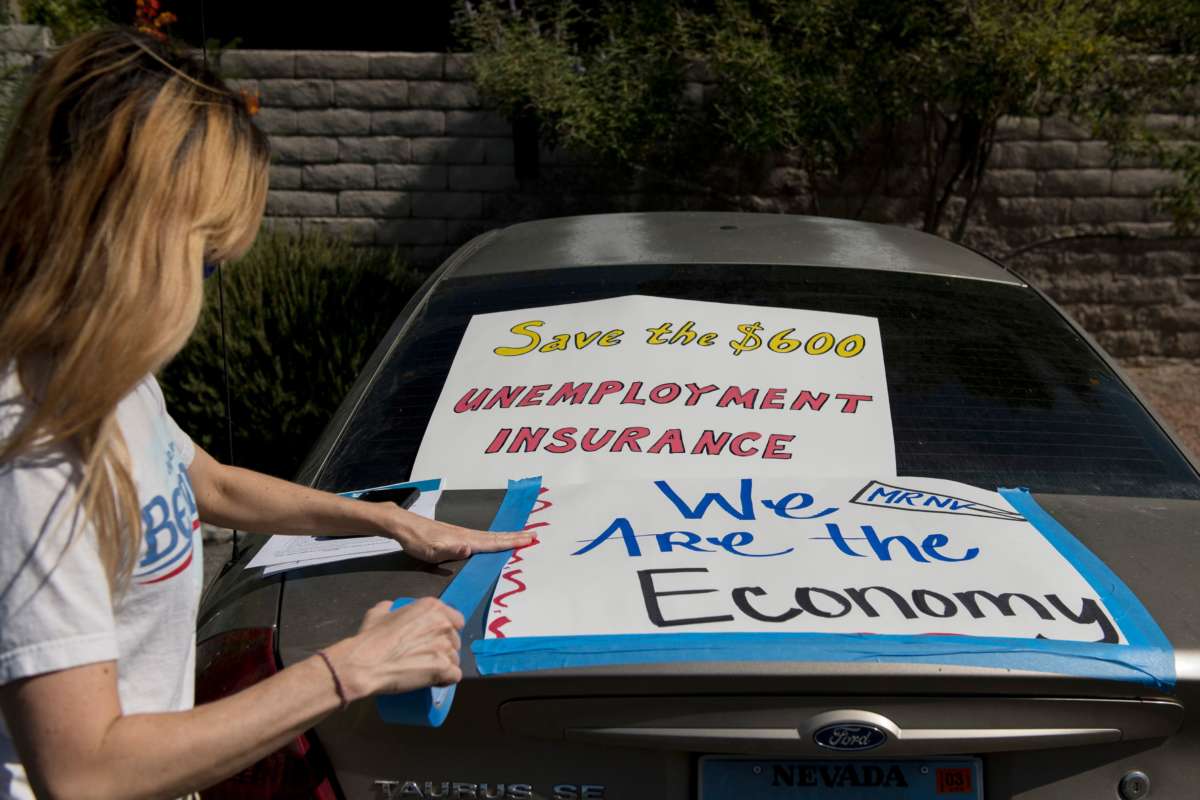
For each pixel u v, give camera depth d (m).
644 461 2.41
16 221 1.33
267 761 1.79
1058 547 2.07
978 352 2.80
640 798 1.78
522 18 7.64
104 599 1.32
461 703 1.76
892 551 2.03
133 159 1.32
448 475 2.43
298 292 5.87
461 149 8.14
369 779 1.80
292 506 2.05
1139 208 8.25
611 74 7.07
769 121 6.46
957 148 8.19
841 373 2.67
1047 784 1.77
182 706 1.54
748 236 3.41
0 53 7.14
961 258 3.38
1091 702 1.73
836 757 1.75
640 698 1.73
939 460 2.43
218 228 1.42
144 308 1.32
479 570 2.00
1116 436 2.58
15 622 1.26
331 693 1.39
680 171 7.46
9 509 1.28
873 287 3.05
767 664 1.71
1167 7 6.31
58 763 1.27
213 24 10.29
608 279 3.08
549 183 8.15
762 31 6.78
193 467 1.99
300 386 5.71
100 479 1.33
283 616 1.98
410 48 10.42
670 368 2.67
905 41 6.39
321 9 10.31
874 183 8.03
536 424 2.54
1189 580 2.01
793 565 1.97
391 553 2.14
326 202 8.20
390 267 6.61
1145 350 8.47
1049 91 6.61
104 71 1.36
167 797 1.30
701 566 1.97
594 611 1.85
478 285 3.14
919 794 1.77
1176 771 1.77
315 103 8.09
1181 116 7.86
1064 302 8.41
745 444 2.45
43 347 1.33
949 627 1.80
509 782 1.78
